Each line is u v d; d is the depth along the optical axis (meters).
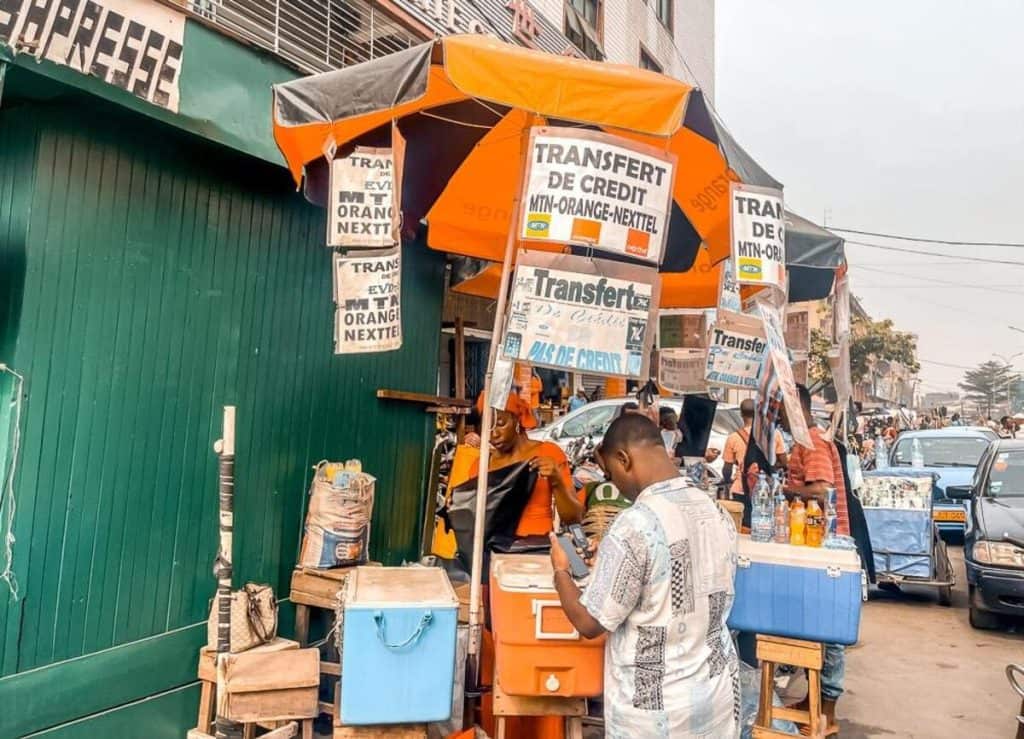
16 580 2.95
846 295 4.20
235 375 3.98
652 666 2.23
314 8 5.34
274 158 3.76
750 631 3.66
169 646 3.56
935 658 6.19
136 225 3.44
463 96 3.85
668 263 5.04
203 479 3.79
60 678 3.09
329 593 4.05
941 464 11.92
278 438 4.28
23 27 2.60
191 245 3.72
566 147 2.73
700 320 5.45
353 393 4.92
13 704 2.92
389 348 3.03
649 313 3.03
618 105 2.70
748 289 3.36
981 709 5.11
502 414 3.73
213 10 4.31
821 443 4.65
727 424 9.97
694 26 16.80
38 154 3.03
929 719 4.93
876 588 8.59
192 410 3.73
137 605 3.44
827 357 4.52
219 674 3.30
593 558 3.00
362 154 3.06
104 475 3.29
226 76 3.50
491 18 8.27
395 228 3.01
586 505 3.91
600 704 4.25
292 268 4.37
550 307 2.97
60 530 3.12
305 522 4.43
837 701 5.22
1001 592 6.60
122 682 3.34
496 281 5.81
